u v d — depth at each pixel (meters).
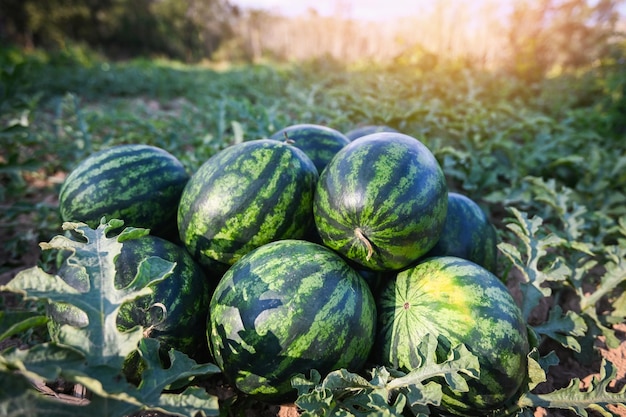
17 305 2.84
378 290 2.18
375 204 1.90
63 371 1.25
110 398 1.36
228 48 30.41
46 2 28.05
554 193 3.30
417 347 1.77
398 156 2.00
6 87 4.35
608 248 2.61
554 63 10.97
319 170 2.69
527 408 1.91
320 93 6.97
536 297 2.29
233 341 1.78
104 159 2.50
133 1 32.66
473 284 1.86
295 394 1.86
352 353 1.82
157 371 1.51
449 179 4.23
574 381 1.89
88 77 11.15
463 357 1.65
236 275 1.91
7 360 1.24
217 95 8.53
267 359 1.75
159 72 13.05
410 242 1.96
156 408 1.41
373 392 1.68
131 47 33.03
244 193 2.11
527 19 10.20
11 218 3.59
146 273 1.59
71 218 2.44
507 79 8.21
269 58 20.55
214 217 2.13
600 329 2.46
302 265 1.85
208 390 2.11
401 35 11.62
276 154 2.21
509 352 1.77
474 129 4.86
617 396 1.84
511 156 4.41
